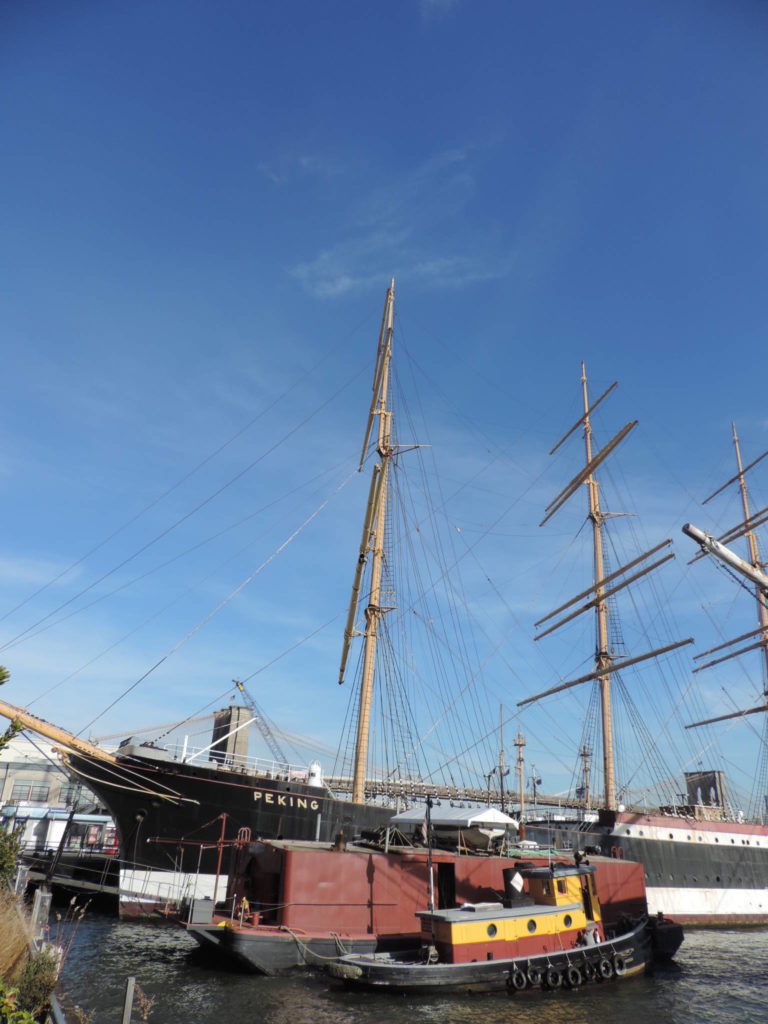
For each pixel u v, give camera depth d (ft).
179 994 67.31
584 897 88.84
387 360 174.29
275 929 77.66
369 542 162.30
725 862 166.91
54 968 43.80
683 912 153.89
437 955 74.02
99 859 146.92
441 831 101.35
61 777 269.64
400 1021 62.13
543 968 75.51
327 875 82.94
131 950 85.66
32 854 166.09
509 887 84.79
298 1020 61.11
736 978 90.84
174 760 108.68
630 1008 71.87
